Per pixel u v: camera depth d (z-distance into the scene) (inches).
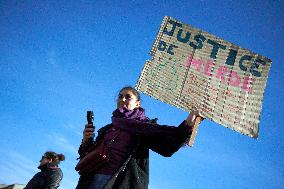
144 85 196.2
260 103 194.7
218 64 207.2
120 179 109.4
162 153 117.3
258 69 204.4
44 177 286.2
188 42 212.2
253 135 185.6
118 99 136.6
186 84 198.2
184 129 112.5
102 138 125.6
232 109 193.2
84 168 115.0
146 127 116.3
